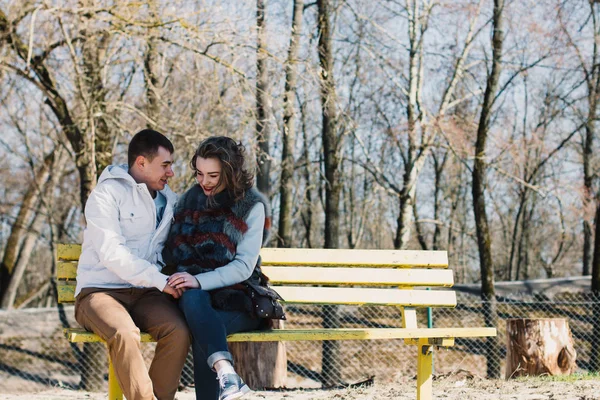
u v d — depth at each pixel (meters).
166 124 11.23
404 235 16.25
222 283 3.60
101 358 12.49
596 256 13.59
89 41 10.61
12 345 15.73
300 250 4.34
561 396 5.42
